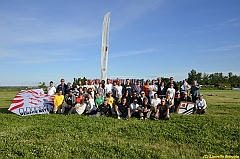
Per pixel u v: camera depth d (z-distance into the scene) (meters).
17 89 73.38
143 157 8.04
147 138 10.34
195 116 15.44
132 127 12.02
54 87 20.06
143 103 15.28
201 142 9.66
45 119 14.79
